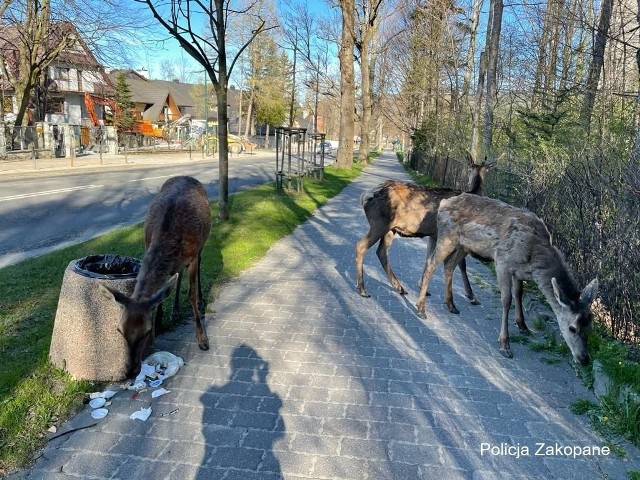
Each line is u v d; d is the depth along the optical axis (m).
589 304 4.57
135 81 69.00
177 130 58.62
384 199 6.79
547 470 3.35
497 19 13.72
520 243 5.13
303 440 3.57
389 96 43.09
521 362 4.96
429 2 27.20
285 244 10.00
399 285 7.14
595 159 6.59
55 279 6.65
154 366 4.54
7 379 4.03
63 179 19.64
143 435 3.59
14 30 31.11
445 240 5.96
